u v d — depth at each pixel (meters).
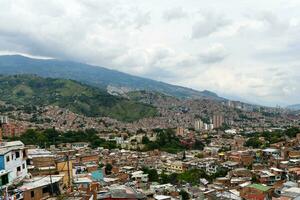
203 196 73.50
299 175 89.25
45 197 41.84
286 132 186.12
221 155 142.00
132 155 142.75
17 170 47.47
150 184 85.94
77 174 68.69
